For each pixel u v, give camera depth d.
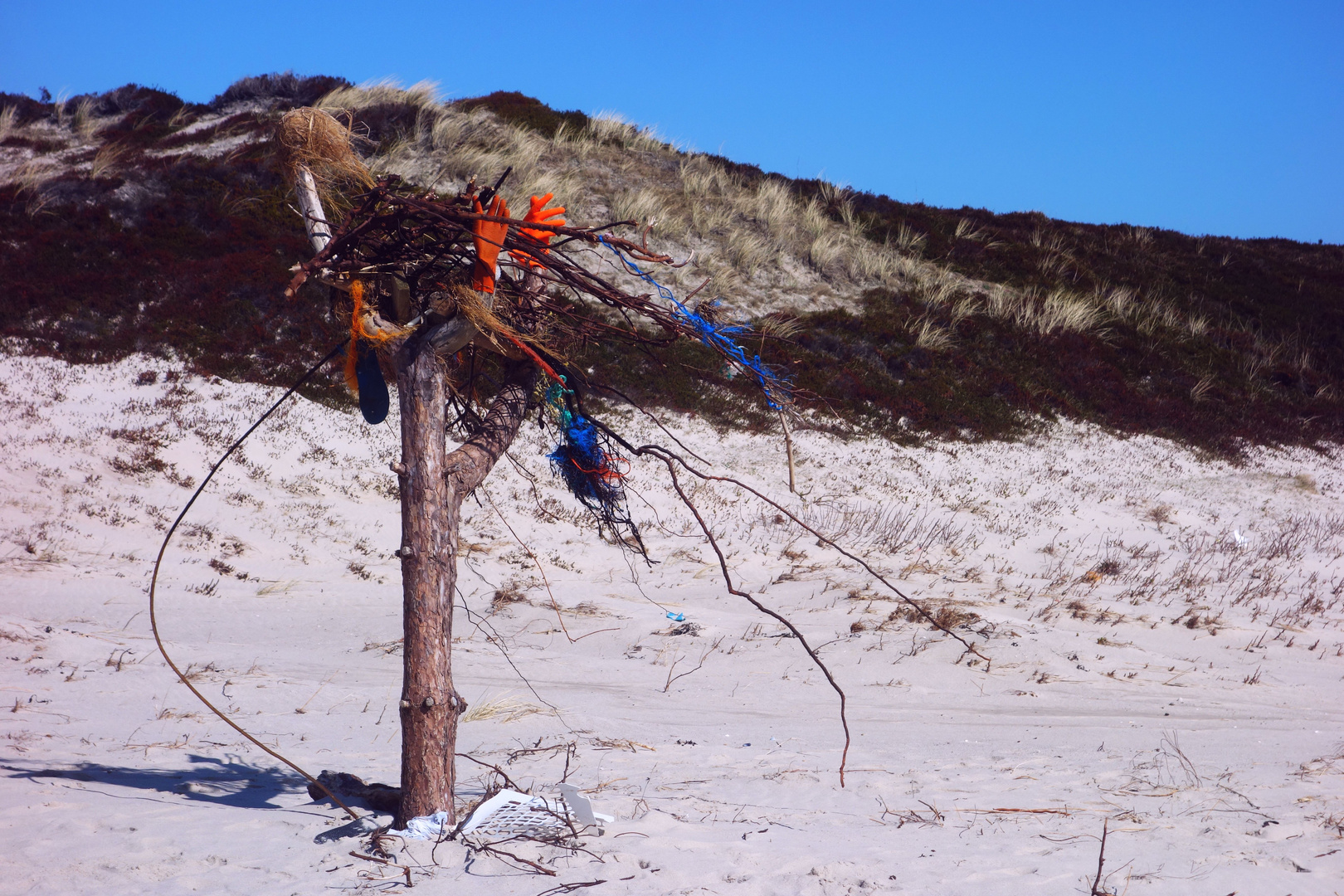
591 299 20.84
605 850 3.71
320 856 3.55
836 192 30.72
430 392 3.89
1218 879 3.53
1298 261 32.16
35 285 19.77
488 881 3.29
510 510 16.33
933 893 3.36
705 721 7.61
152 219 22.00
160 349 19.11
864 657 9.72
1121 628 10.90
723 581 13.59
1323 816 4.52
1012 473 20.25
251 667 8.62
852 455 20.00
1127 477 20.55
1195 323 27.31
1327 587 14.23
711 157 30.92
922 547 15.76
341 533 15.33
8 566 12.05
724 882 3.38
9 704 6.55
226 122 27.62
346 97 28.20
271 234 22.20
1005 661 9.48
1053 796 5.04
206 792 4.71
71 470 15.19
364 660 9.46
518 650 10.16
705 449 19.36
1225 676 9.22
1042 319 25.72
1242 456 22.08
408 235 3.90
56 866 3.25
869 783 5.38
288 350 19.81
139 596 11.61
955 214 31.89
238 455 16.66
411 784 3.87
